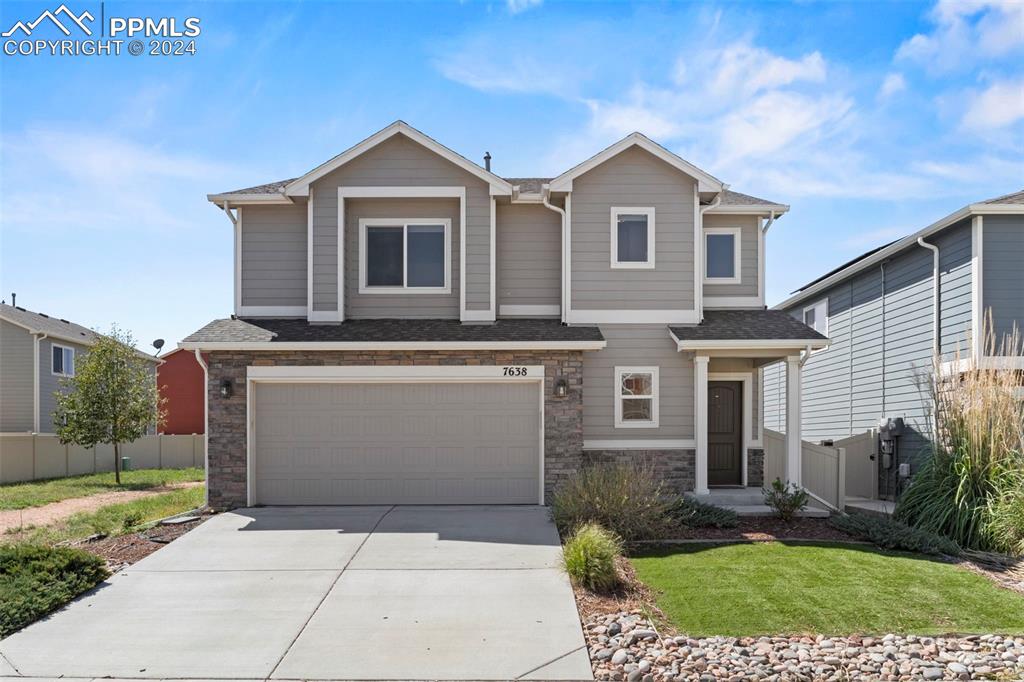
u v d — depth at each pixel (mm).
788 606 7992
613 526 10945
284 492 13773
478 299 14656
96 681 6406
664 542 10906
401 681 6391
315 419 13805
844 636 7289
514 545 10641
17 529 13203
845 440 18250
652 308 14648
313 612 8008
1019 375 12352
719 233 15734
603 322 14617
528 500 13852
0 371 26406
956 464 11227
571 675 6492
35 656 6898
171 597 8508
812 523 12312
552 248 15281
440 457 13859
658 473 14375
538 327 14430
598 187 14758
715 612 7844
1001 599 8203
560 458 13742
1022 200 14008
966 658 6773
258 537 11164
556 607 8102
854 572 9164
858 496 17750
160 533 11531
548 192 14719
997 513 10461
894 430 16453
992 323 13047
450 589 8719
